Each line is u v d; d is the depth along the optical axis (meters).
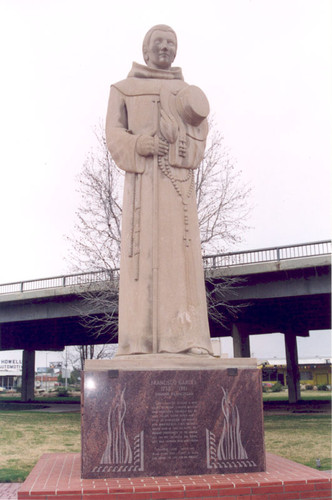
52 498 5.76
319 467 11.52
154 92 8.24
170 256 7.69
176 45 8.82
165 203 7.88
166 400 6.73
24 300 31.38
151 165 8.00
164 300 7.50
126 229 7.95
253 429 6.84
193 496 5.91
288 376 35.88
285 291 24.38
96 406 6.61
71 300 29.75
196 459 6.63
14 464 12.76
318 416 24.00
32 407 34.16
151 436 6.61
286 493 6.07
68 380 87.88
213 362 6.97
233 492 5.98
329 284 23.53
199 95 8.22
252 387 6.96
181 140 8.10
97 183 23.27
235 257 24.72
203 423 6.74
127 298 7.66
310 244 23.30
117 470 6.46
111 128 8.22
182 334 7.38
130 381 6.72
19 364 101.44
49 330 38.69
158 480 6.25
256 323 35.00
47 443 16.50
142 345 7.34
